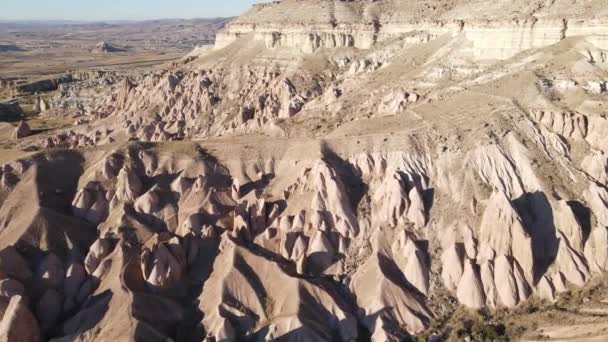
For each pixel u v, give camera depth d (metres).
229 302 49.91
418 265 52.25
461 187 57.44
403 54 101.62
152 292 51.88
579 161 59.47
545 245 53.16
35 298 51.06
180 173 65.56
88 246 57.62
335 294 51.06
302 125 81.81
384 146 61.97
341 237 56.38
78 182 65.88
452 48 88.94
